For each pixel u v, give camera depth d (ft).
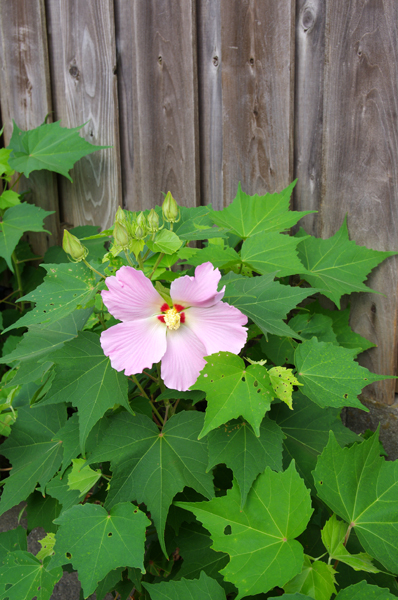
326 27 2.39
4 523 2.86
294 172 2.63
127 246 1.87
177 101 2.84
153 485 1.88
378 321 2.52
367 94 2.35
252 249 2.35
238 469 1.82
